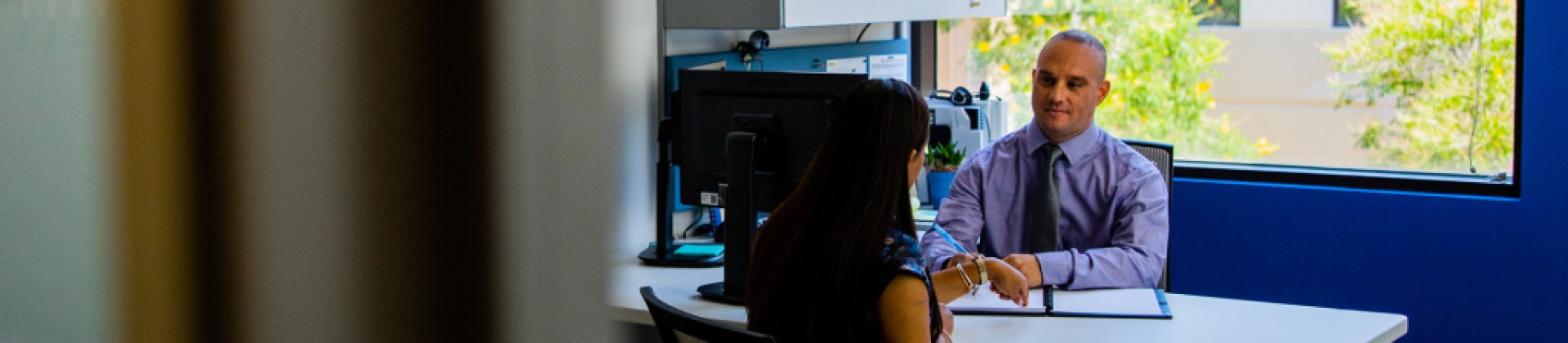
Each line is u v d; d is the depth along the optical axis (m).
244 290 0.26
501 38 0.27
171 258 0.25
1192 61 4.23
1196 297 2.74
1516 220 3.72
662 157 3.10
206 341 0.26
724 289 2.80
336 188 0.26
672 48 3.35
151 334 0.25
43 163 0.25
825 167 1.92
